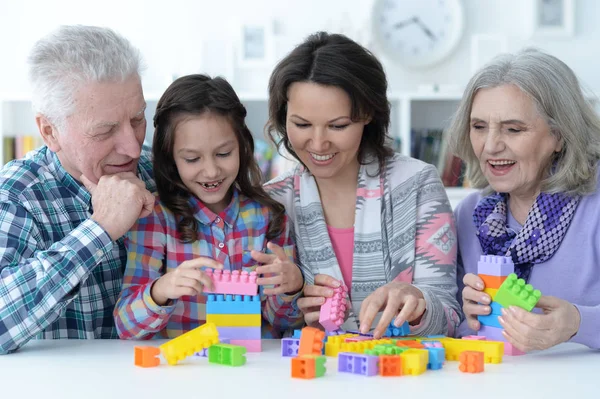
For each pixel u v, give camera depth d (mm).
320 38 1448
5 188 1378
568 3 3660
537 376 1083
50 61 1306
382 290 1304
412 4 3576
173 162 1456
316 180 1565
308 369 1052
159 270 1437
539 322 1190
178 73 3496
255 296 1266
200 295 1454
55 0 3562
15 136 3355
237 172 1461
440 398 955
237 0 3592
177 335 1443
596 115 1522
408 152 3379
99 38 1331
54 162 1460
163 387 1011
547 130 1465
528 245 1520
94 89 1297
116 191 1291
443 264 1496
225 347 1152
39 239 1390
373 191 1542
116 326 1364
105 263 1481
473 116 1490
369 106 1409
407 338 1279
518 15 3688
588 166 1517
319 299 1343
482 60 3553
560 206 1519
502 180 1500
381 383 1033
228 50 3576
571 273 1512
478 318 1294
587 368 1141
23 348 1296
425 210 1526
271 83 1493
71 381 1051
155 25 3574
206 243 1475
